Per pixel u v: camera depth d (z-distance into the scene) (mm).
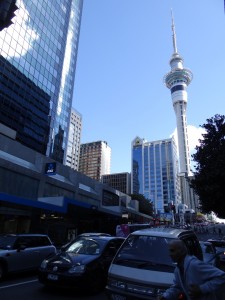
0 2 9086
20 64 60250
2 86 54406
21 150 33625
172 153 168375
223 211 24938
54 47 74562
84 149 172125
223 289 3010
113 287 5516
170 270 5387
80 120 146125
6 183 28234
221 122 23172
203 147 23141
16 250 10031
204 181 22047
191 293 3041
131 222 58969
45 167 34188
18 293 7621
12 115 56594
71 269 7613
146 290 5113
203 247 9711
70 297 7352
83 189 44062
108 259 8586
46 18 71688
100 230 35750
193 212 148125
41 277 7938
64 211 27969
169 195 159250
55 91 74125
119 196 59375
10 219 25266
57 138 75938
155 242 6254
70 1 86812
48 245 11719
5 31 55844
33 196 31906
